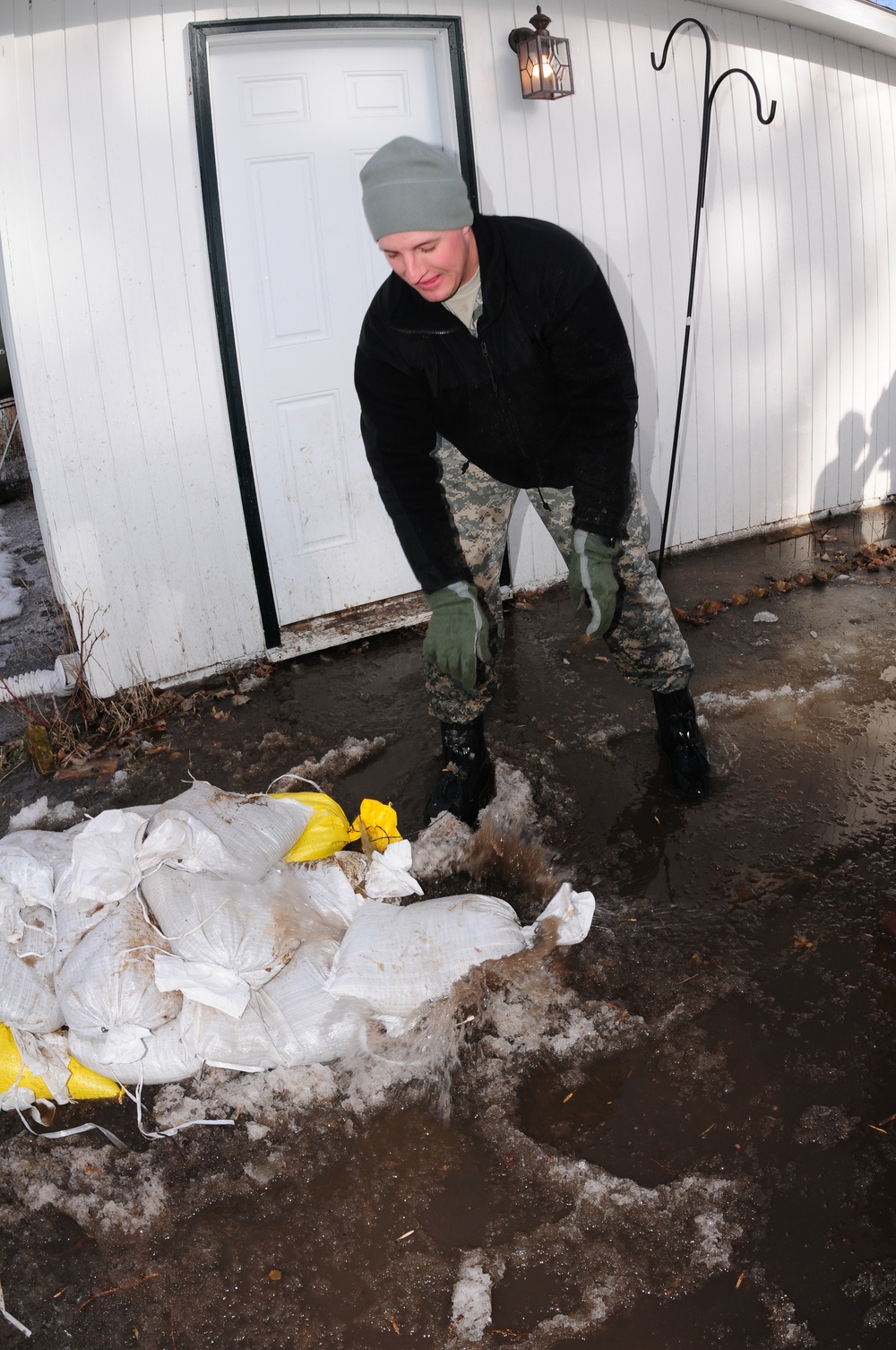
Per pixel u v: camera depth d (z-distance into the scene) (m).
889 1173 1.97
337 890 2.51
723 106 4.66
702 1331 1.73
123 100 3.52
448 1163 2.06
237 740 3.74
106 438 3.77
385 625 4.43
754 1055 2.24
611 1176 2.00
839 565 4.96
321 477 4.22
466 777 3.07
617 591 2.81
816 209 5.09
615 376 2.36
